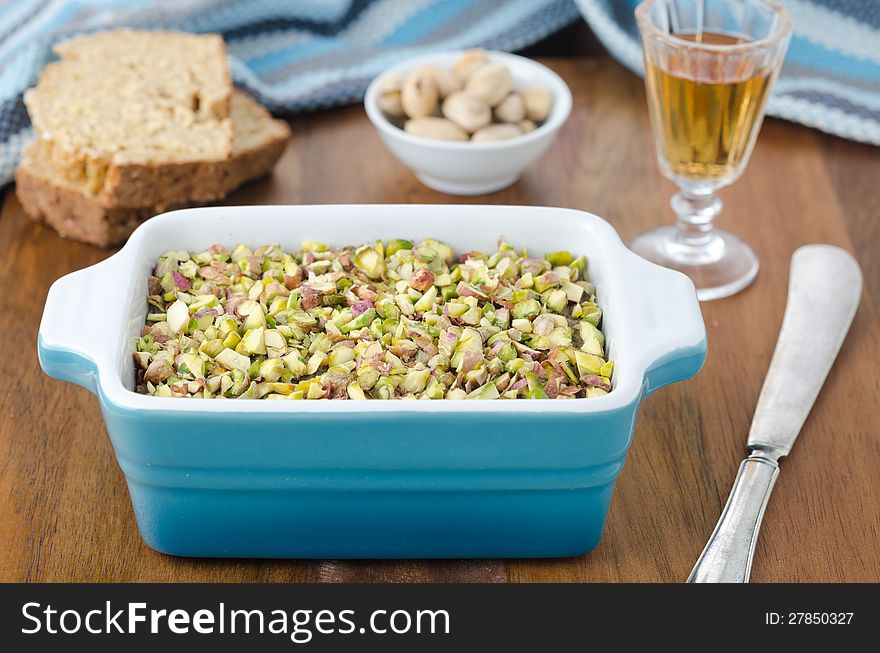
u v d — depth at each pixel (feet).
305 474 2.48
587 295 2.98
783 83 4.58
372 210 3.05
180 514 2.58
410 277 2.98
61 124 3.87
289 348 2.76
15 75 4.17
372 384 2.63
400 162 4.31
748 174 4.28
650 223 4.03
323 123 4.55
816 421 3.18
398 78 4.20
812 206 4.12
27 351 3.40
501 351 2.73
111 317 2.62
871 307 3.63
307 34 4.87
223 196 3.91
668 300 2.72
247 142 4.06
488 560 2.72
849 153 4.40
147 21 4.60
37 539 2.77
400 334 2.79
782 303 3.66
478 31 4.91
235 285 2.96
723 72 3.44
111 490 2.92
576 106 4.66
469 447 2.43
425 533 2.62
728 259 3.82
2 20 4.68
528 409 2.37
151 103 4.06
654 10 3.75
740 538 2.73
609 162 4.33
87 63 4.29
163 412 2.36
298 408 2.36
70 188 3.76
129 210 3.81
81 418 3.15
